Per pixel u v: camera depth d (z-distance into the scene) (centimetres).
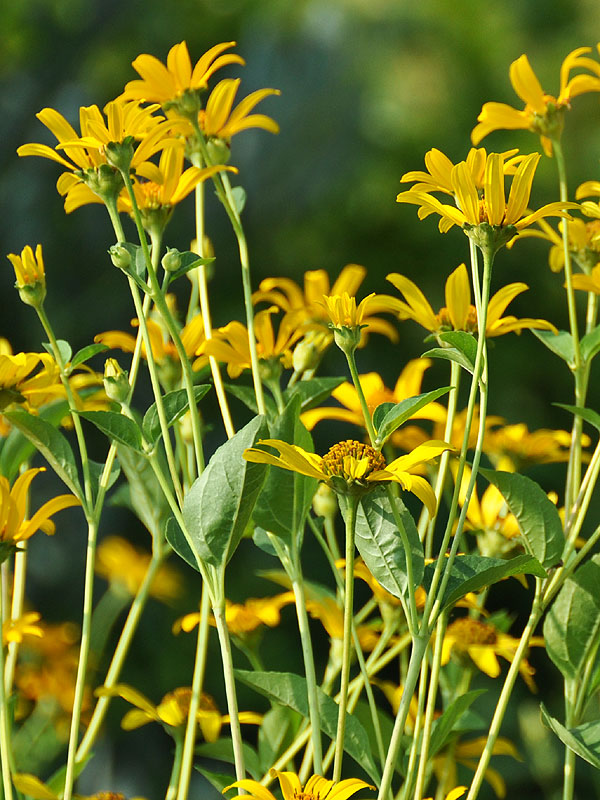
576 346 137
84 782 296
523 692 298
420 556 129
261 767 140
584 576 134
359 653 134
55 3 434
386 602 138
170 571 220
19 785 135
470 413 128
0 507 132
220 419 355
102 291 393
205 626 137
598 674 134
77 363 135
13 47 423
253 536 137
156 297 131
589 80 140
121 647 142
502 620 144
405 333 399
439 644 133
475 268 129
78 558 338
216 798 253
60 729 158
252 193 441
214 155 139
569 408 134
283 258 436
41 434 133
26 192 397
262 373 139
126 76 442
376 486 128
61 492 331
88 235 398
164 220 137
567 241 138
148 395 335
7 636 138
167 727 141
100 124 131
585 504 133
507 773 273
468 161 128
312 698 131
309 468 127
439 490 133
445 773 141
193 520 129
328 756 133
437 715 145
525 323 136
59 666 159
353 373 129
